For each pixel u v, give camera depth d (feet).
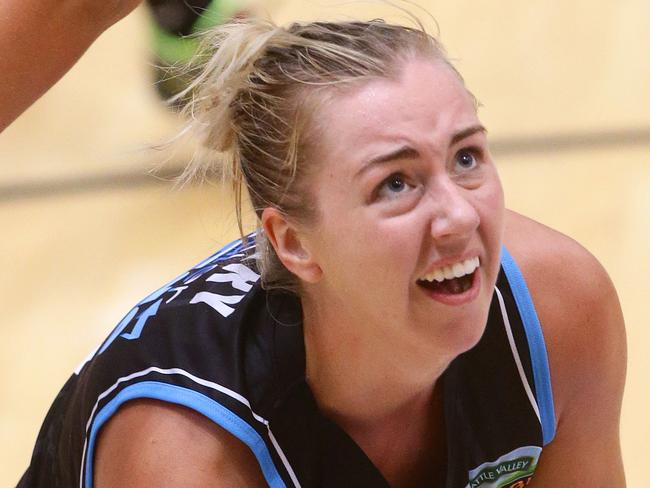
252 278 13.35
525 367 13.20
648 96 33.32
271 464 12.44
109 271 27.30
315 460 12.82
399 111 11.01
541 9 37.58
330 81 11.22
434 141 11.00
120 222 28.84
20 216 29.43
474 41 35.96
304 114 11.32
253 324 12.73
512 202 29.37
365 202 11.15
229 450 12.25
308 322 12.52
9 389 24.56
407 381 12.57
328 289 12.00
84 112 33.04
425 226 11.12
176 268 27.02
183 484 11.93
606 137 31.76
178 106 14.69
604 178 30.14
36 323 26.12
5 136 32.40
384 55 11.27
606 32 36.27
